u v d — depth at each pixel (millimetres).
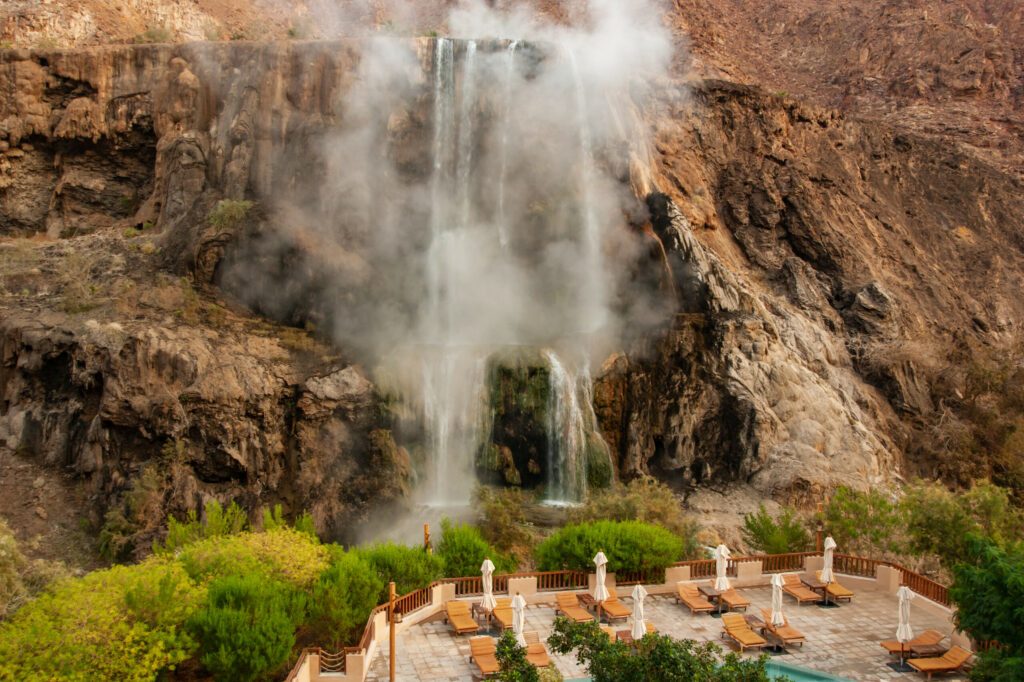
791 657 20109
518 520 31672
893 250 51938
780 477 36250
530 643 19656
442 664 19312
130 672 16625
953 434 42125
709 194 48844
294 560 21359
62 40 58219
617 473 37500
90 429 32906
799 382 39375
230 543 21844
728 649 20406
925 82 76750
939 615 22688
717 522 33219
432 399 36562
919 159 61406
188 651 17750
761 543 28969
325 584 20031
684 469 37219
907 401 43531
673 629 21625
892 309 46406
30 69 45562
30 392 35438
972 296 52906
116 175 46688
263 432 33281
